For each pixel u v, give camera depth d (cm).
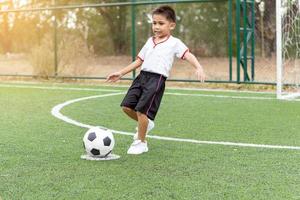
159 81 632
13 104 1146
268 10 2180
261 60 2138
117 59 2664
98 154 614
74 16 2547
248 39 1498
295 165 578
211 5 2506
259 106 1090
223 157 620
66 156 628
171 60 641
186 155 632
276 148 670
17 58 2372
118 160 606
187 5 2570
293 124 862
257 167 570
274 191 479
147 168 568
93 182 512
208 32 2530
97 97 1274
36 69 1803
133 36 1603
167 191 480
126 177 530
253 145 690
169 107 1082
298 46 1415
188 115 970
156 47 640
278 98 1213
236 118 931
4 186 501
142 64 651
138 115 633
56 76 1769
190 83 1611
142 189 487
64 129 824
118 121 905
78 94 1344
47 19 2086
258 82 1430
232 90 1440
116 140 733
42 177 532
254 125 855
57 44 1792
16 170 562
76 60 1769
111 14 2752
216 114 981
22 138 748
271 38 2178
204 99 1221
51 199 460
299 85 1399
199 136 762
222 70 2081
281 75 1217
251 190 482
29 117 952
